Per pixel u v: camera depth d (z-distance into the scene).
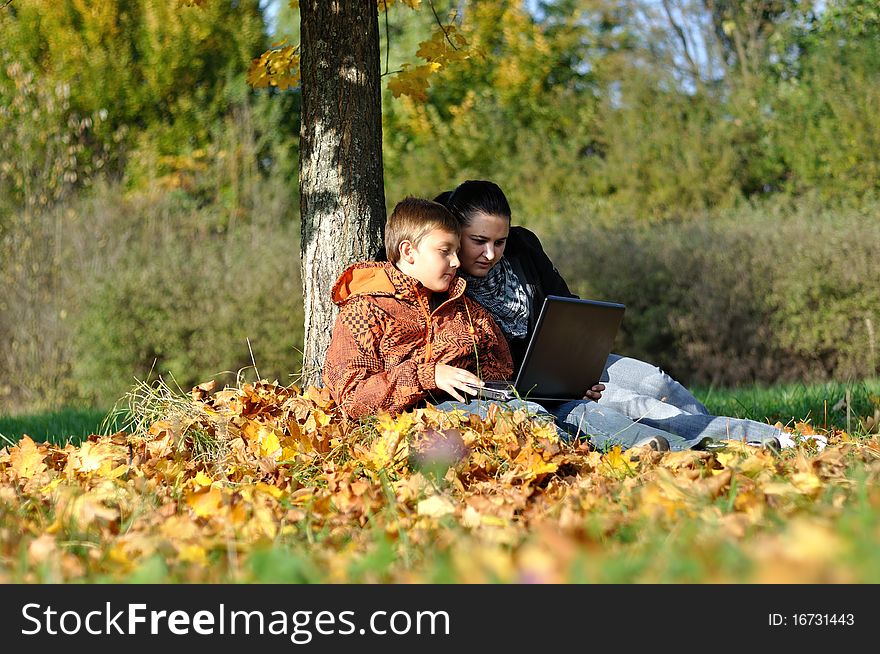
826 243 15.85
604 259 17.08
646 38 29.86
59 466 5.88
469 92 27.61
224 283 16.66
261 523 3.88
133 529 4.00
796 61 25.91
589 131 26.75
